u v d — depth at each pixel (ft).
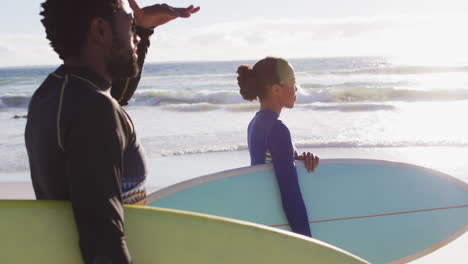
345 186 10.22
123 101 6.29
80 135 3.40
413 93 59.77
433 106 50.24
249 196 9.41
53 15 3.99
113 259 3.22
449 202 10.84
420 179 10.80
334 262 4.33
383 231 10.34
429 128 36.27
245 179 9.39
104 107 3.51
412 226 10.56
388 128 36.35
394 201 10.51
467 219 10.86
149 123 40.73
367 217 10.27
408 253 10.47
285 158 8.87
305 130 35.65
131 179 4.25
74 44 3.98
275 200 9.31
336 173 10.20
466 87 68.23
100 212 3.29
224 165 25.11
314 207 9.94
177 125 39.37
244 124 39.42
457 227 10.81
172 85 101.86
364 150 27.84
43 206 3.71
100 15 3.98
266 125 9.07
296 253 4.25
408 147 28.48
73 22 3.94
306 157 9.96
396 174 10.62
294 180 8.87
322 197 10.03
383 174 10.55
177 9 6.35
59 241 3.66
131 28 4.27
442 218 10.75
